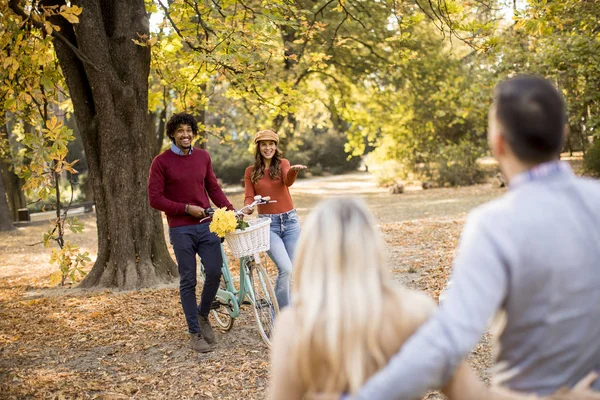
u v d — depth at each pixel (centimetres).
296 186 4019
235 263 1029
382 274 154
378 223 1525
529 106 148
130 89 802
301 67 2012
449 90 2236
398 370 135
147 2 991
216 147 4741
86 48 775
